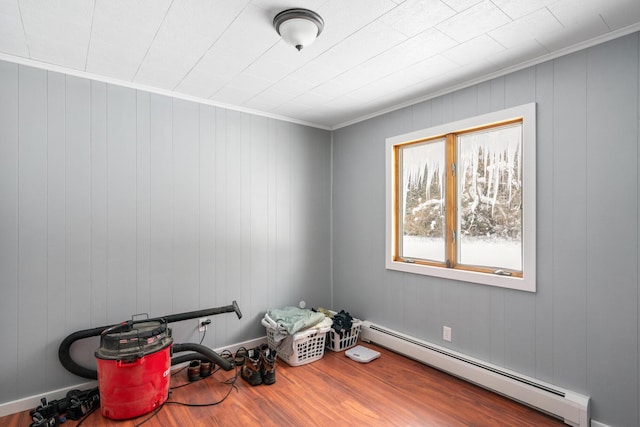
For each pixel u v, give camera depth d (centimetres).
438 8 173
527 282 236
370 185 359
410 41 207
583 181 212
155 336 234
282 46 214
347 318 347
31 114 233
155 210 286
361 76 261
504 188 260
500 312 254
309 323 308
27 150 232
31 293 234
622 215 197
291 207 374
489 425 213
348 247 385
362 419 221
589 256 209
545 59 226
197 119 309
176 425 215
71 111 248
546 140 227
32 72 234
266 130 355
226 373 288
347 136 386
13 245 228
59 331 244
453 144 290
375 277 353
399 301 329
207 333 314
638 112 191
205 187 313
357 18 182
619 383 198
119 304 268
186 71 252
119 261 268
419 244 321
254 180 346
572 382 217
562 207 221
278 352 318
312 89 289
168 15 179
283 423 217
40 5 169
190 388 262
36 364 235
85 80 254
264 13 178
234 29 194
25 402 230
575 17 182
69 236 248
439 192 305
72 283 249
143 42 208
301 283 381
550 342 227
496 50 220
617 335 199
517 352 244
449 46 215
